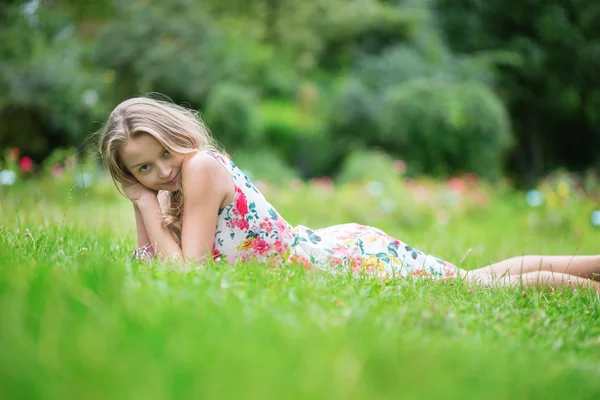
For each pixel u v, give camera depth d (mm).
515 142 21281
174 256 2797
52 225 4398
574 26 21359
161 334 1427
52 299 1548
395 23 24156
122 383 1165
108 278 1798
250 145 19344
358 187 11703
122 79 20203
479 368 1569
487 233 9180
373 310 2137
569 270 3365
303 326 1702
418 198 10461
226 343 1424
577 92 21828
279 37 25203
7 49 16156
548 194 9945
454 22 22281
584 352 2107
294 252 3145
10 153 8984
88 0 22266
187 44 20562
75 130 15789
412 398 1297
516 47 21578
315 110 22984
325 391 1248
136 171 2963
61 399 1107
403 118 17672
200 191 2938
